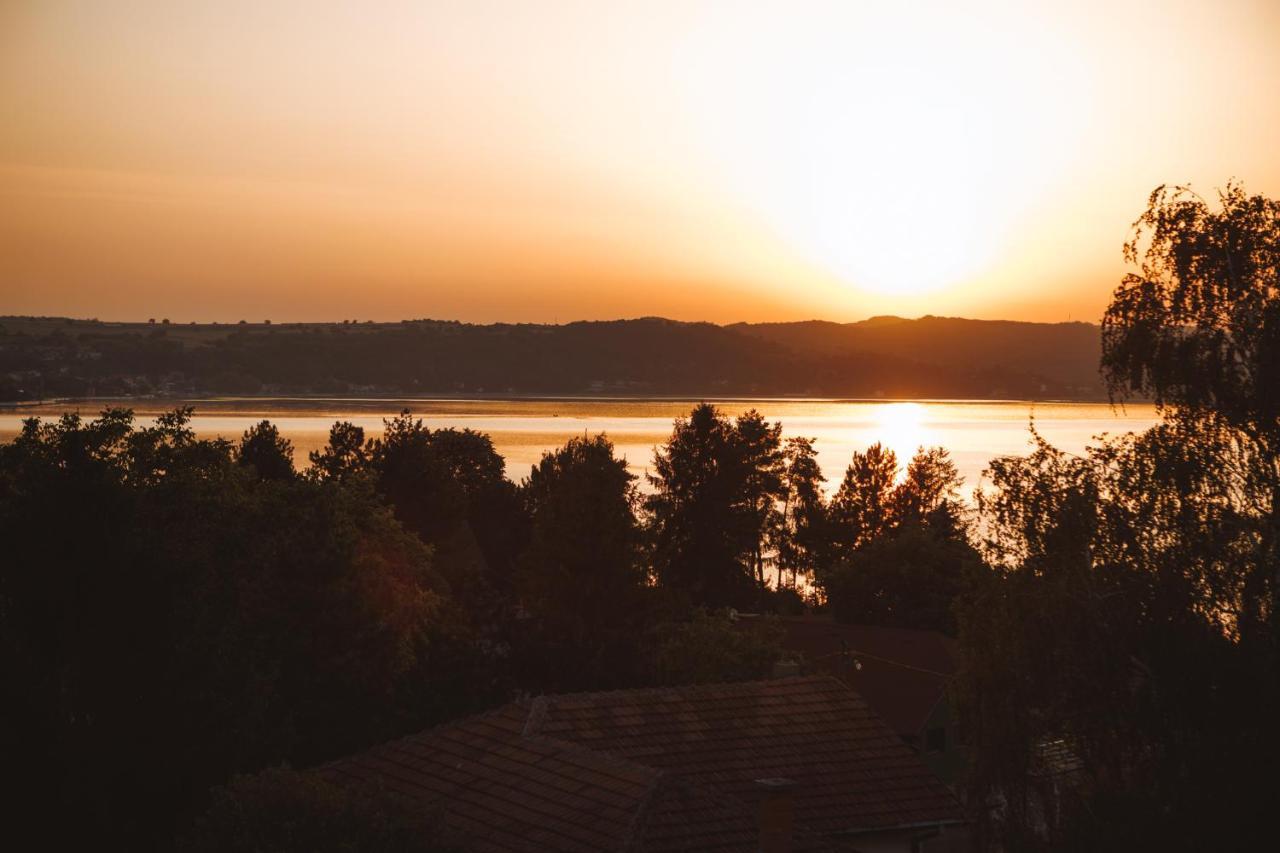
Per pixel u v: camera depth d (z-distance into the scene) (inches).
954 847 1137.4
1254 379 1138.7
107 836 1269.7
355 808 851.4
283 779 869.2
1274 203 1233.4
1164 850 957.2
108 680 1375.5
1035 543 1189.1
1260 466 1125.1
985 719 1149.1
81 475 1483.8
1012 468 1250.0
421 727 1968.5
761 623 2504.9
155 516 1729.8
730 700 1168.2
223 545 1843.0
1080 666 1102.4
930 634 2464.3
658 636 2652.6
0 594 1411.2
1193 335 1210.0
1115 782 1066.7
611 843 886.4
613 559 2667.3
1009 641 1145.4
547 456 5012.3
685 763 1063.0
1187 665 1053.2
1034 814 1264.8
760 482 4242.1
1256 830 935.0
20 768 1251.2
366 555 2191.2
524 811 959.6
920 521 4330.7
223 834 844.6
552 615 2603.3
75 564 1406.3
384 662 1878.7
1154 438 1182.3
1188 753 1024.2
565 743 1039.6
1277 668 1032.2
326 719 1770.4
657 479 4121.6
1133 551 1129.4
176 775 1348.4
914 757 1144.8
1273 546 1097.4
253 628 1787.6
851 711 1191.6
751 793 1045.2
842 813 1049.5
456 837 902.4
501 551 4586.6
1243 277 1201.4
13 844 1230.3
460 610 2397.9
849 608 3179.1
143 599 1425.9
